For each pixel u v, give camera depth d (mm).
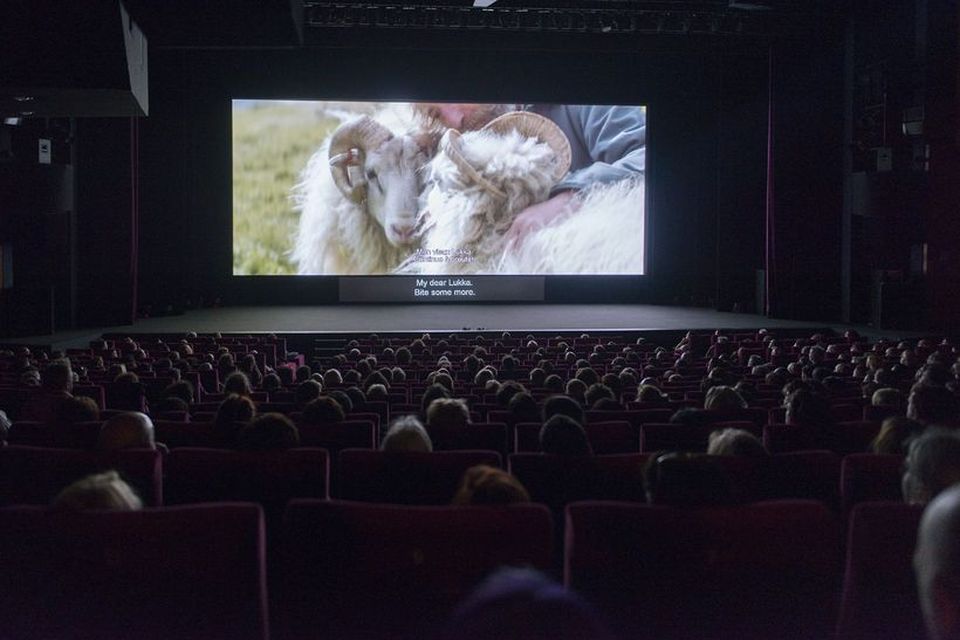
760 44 20875
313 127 22328
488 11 19219
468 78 22672
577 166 22828
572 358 11953
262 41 13141
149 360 12297
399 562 2455
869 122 19312
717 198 23188
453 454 4031
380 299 22672
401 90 22609
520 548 2449
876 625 2537
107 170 19469
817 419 5574
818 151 20625
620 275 23141
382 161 22438
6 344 16062
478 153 22594
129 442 4188
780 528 2537
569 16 19438
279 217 22391
